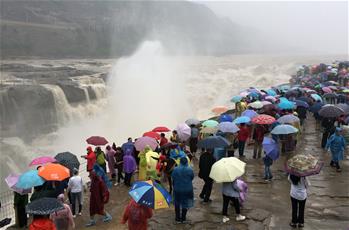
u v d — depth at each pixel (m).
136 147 13.41
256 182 13.73
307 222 10.35
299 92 25.44
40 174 10.06
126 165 13.66
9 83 44.81
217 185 13.73
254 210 11.17
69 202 12.08
